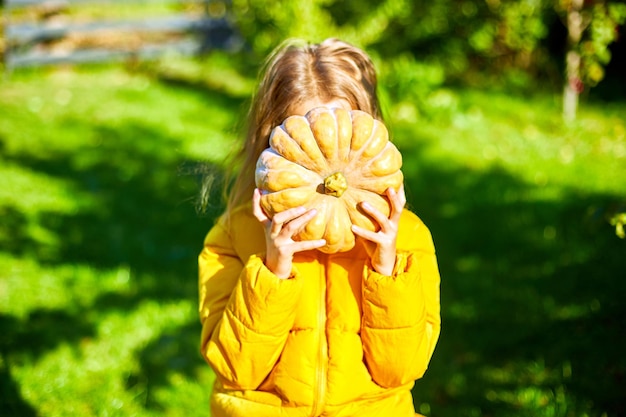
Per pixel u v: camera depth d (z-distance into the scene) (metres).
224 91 8.93
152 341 3.86
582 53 7.41
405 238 2.10
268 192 1.80
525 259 4.69
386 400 2.00
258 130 2.14
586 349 3.60
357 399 1.96
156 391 3.46
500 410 3.24
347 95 2.06
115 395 3.39
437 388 3.46
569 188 5.85
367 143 1.77
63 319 4.02
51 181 5.98
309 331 1.94
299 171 1.77
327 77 2.05
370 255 1.89
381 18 7.99
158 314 4.09
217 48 10.93
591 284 4.24
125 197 5.76
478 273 4.54
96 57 10.06
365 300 1.88
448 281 4.46
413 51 9.33
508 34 8.66
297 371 1.92
